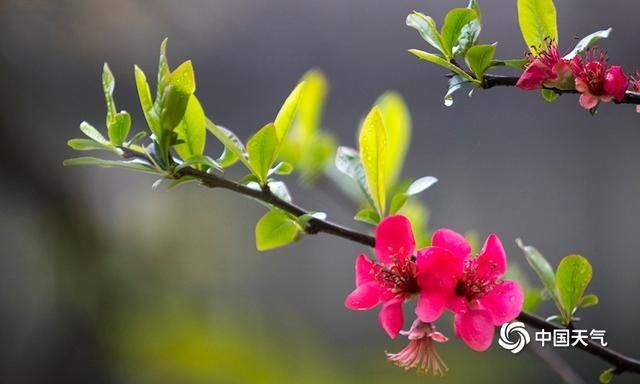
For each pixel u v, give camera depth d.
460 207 3.83
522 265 3.71
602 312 3.68
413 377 3.48
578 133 3.78
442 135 3.86
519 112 3.82
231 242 3.80
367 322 3.90
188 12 3.60
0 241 3.45
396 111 1.65
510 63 1.50
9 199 3.41
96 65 3.62
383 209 1.53
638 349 3.61
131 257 3.54
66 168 3.55
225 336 3.55
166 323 3.49
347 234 1.52
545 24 1.51
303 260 3.96
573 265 1.51
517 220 3.79
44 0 3.30
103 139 1.51
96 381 3.40
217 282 3.72
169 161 1.50
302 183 1.72
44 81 3.56
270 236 1.53
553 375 3.39
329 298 3.95
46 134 3.54
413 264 1.49
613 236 3.71
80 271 3.41
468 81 1.50
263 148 1.51
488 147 3.82
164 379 3.39
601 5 3.51
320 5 3.90
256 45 3.89
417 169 3.87
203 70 3.87
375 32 3.87
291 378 3.55
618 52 3.47
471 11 1.50
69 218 3.45
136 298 3.48
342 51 3.88
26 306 3.48
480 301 1.49
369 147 1.53
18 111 3.42
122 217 3.67
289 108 1.52
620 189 3.72
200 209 3.78
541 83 1.49
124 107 3.76
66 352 3.40
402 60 3.84
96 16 3.39
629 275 3.67
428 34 1.51
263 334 3.70
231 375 3.42
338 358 3.77
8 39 3.38
